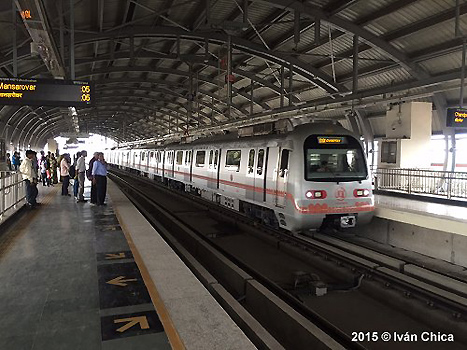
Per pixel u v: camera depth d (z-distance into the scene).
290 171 9.09
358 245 8.92
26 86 8.45
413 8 12.66
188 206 16.64
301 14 13.45
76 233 7.68
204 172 16.48
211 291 5.25
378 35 14.78
